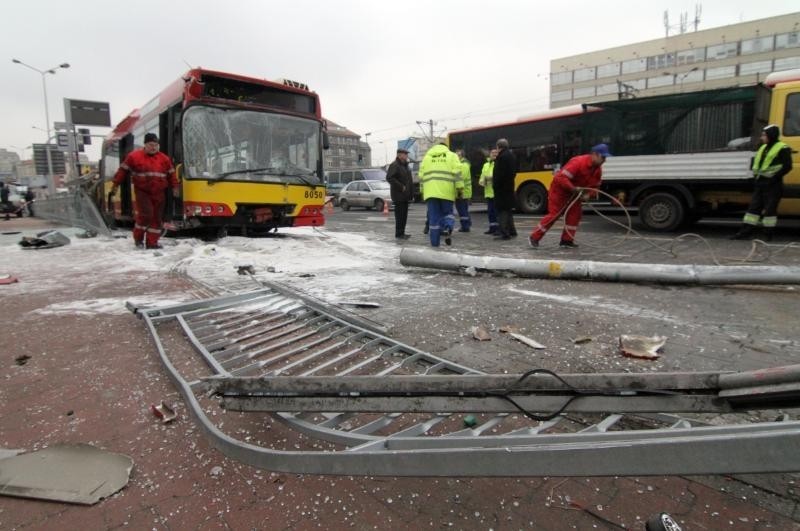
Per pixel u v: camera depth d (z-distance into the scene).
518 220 14.44
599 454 1.59
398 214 10.40
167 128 9.84
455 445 1.94
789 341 3.62
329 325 4.17
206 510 1.91
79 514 1.90
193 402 2.64
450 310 4.64
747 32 65.62
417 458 1.80
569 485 2.04
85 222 13.25
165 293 5.57
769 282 4.95
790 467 1.38
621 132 12.07
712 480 2.05
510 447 1.74
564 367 3.23
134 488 2.05
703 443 1.48
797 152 8.88
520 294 5.24
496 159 9.45
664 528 1.61
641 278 5.45
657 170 10.09
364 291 5.52
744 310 4.43
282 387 2.27
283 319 4.54
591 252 7.77
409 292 5.43
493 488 2.03
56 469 2.15
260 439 2.40
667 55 71.06
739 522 1.80
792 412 2.48
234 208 9.19
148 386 3.04
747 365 3.20
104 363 3.43
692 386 2.04
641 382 2.08
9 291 5.69
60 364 3.42
